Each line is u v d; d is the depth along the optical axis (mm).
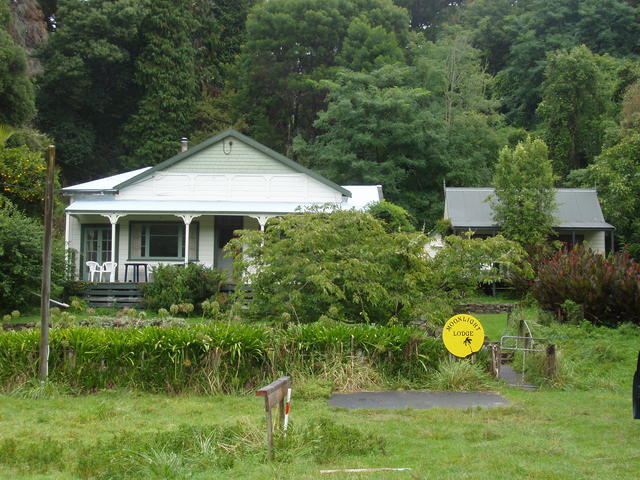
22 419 9000
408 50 49375
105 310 21938
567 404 10078
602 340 14570
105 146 48844
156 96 46781
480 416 9164
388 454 7219
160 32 47750
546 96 44281
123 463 6574
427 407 9859
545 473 6406
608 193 29797
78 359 10992
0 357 11008
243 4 55906
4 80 32188
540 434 8164
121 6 45750
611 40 51594
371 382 11227
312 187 25797
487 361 11938
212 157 25938
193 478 6340
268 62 48281
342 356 11453
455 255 13711
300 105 48594
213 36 53438
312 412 9320
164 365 10984
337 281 13508
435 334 13648
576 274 17266
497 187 28297
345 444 7387
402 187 41281
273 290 13594
